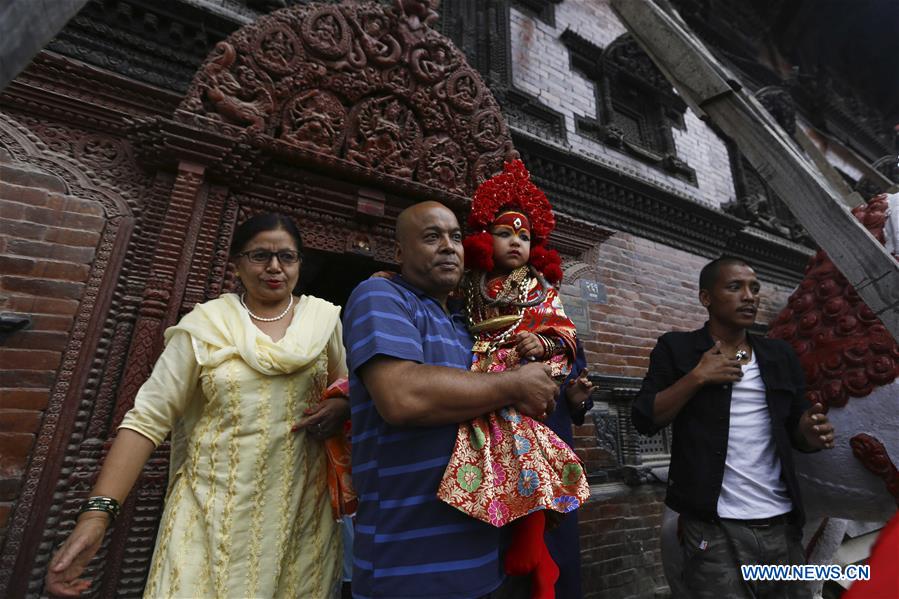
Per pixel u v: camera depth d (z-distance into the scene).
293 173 2.25
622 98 4.32
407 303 0.95
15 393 1.57
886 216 1.67
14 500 1.50
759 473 1.45
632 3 1.81
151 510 1.66
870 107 8.02
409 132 2.57
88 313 1.75
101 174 1.93
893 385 1.45
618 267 3.42
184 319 1.14
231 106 2.09
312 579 1.10
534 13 3.96
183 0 2.22
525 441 0.88
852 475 1.53
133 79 2.11
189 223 1.95
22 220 1.72
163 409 1.04
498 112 2.85
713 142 4.75
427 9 2.79
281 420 1.09
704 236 4.04
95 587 1.51
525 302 1.09
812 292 1.81
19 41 0.62
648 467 2.89
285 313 1.23
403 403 0.78
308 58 2.34
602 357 3.07
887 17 7.12
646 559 2.71
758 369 1.58
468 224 1.26
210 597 0.96
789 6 6.80
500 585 0.89
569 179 3.33
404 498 0.82
